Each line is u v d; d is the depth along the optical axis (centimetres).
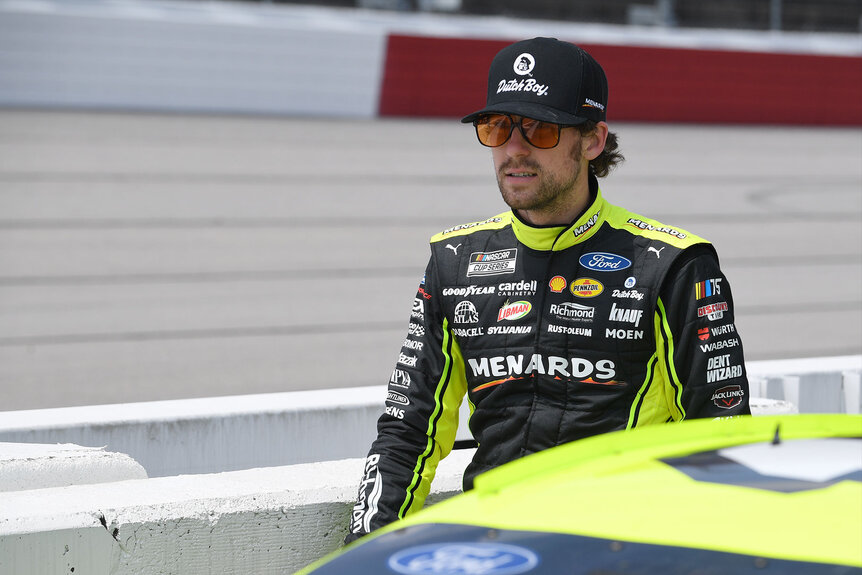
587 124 847
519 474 595
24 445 1041
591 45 7825
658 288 822
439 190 5025
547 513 541
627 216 870
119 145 5712
